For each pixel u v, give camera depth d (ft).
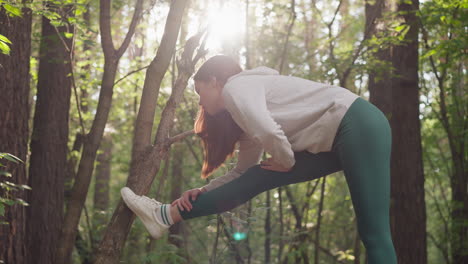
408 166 16.67
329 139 6.36
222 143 7.47
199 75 6.96
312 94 6.45
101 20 8.93
